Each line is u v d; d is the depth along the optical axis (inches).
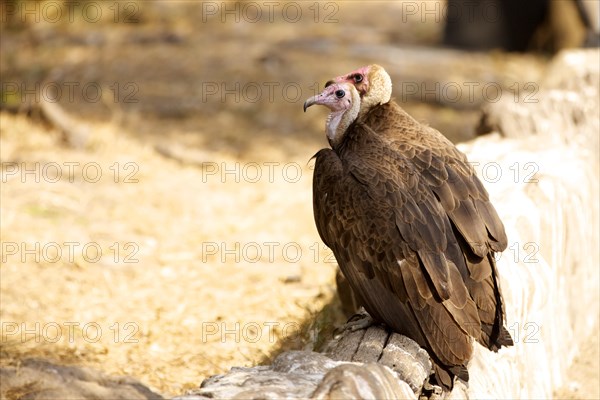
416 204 271.1
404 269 264.4
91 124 672.4
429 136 301.0
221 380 235.5
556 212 383.2
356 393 214.4
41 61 858.8
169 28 1000.2
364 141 292.2
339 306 397.7
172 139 670.5
